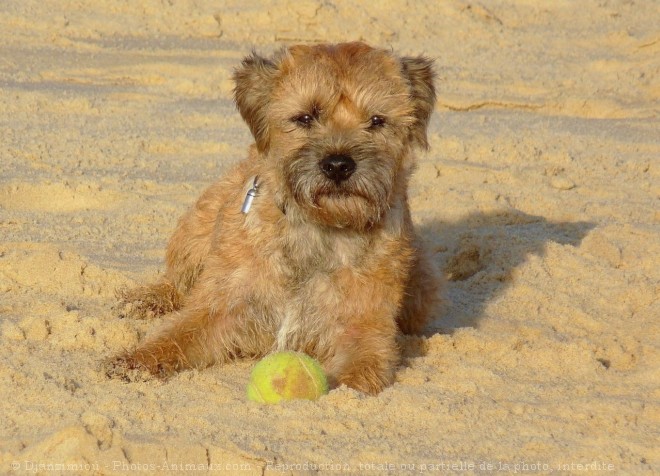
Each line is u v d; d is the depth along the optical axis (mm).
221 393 9125
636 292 12375
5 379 9016
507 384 9758
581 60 26094
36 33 24219
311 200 9656
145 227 14211
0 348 9805
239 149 18031
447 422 8727
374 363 9719
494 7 29828
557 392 9609
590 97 23141
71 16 25422
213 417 8562
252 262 10133
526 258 13477
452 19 28047
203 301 10281
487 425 8727
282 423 8477
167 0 26734
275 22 26203
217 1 27000
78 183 15258
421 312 11383
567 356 10492
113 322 10539
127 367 9445
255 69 10266
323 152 9602
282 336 10250
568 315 11828
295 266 10070
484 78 24203
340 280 10055
